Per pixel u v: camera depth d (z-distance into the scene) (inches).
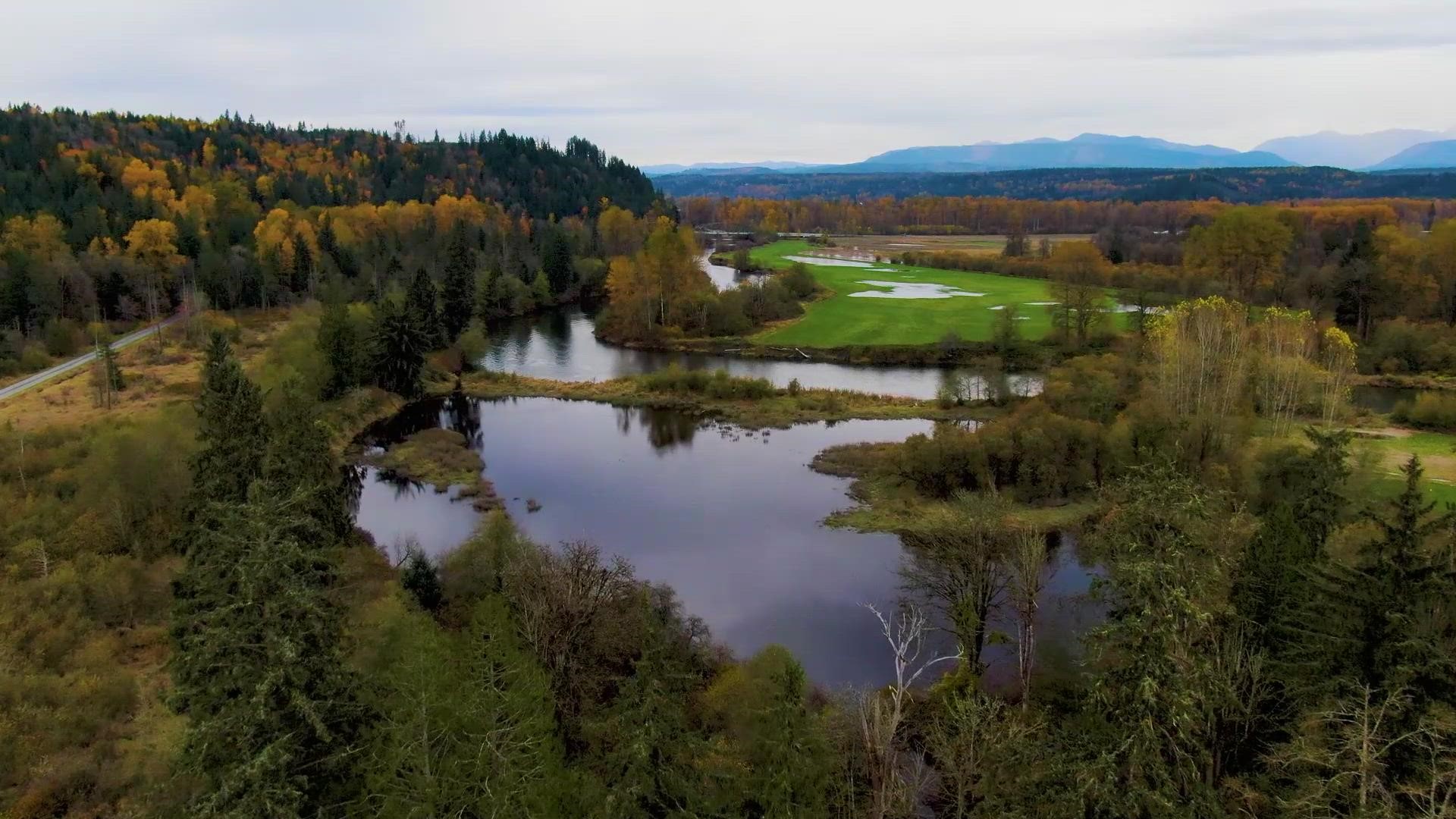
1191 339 2716.5
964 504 1774.1
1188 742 837.8
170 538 1763.0
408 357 3558.1
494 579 1615.4
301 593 853.2
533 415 3376.0
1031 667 1370.6
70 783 1066.7
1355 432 2647.6
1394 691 813.9
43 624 1448.1
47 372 3533.5
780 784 967.0
